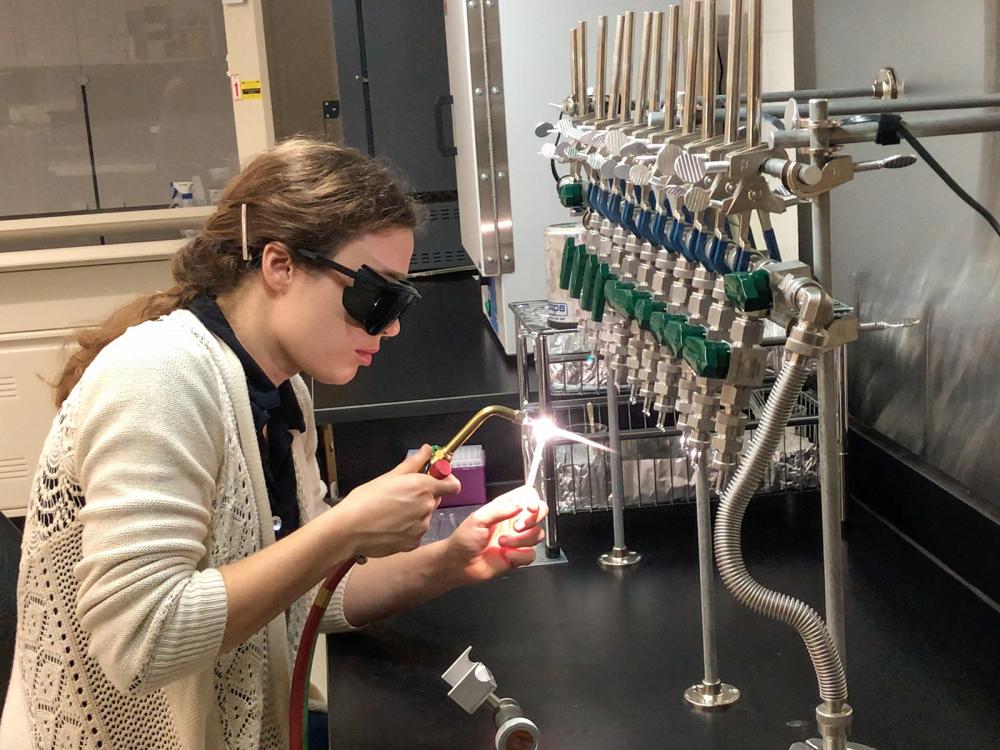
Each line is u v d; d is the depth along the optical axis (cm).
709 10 107
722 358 104
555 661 142
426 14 347
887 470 180
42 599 119
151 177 433
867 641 141
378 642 151
